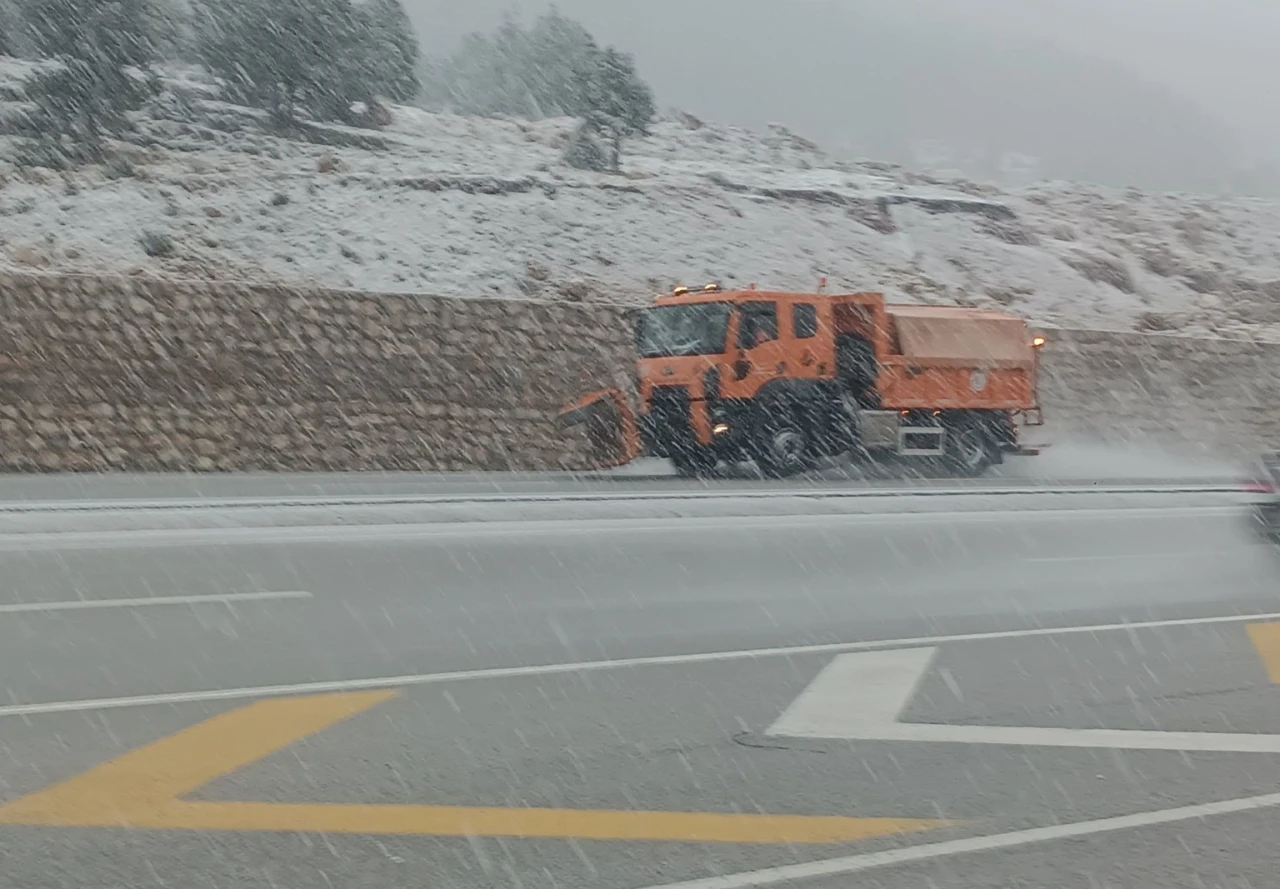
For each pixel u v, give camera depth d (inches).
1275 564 540.7
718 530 598.5
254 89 1485.0
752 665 328.2
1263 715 284.8
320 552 512.4
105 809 209.6
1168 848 202.1
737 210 1429.6
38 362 880.9
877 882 185.3
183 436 910.4
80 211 1093.8
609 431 951.6
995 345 973.8
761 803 219.5
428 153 1505.9
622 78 1923.0
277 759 239.5
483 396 995.9
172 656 327.6
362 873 184.7
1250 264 1833.2
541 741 254.7
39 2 1314.0
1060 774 239.0
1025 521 668.7
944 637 370.6
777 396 883.4
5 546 513.3
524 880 183.3
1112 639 371.6
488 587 439.8
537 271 1171.9
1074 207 1889.8
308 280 1075.3
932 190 1780.3
